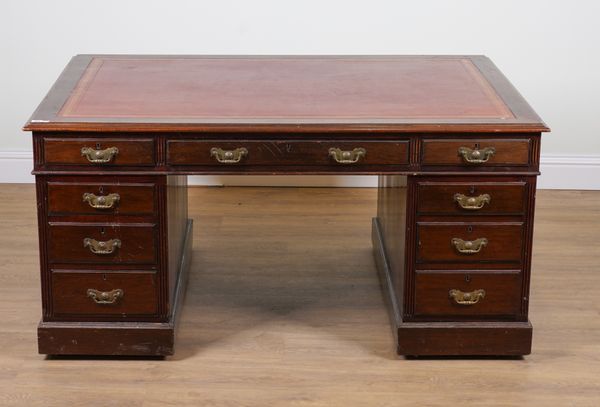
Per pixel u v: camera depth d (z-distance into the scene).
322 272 4.95
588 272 4.98
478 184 3.96
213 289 4.75
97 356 4.14
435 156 3.92
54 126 3.84
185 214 4.84
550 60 5.93
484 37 5.90
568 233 5.45
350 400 3.84
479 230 4.01
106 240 3.99
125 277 4.03
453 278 4.05
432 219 4.00
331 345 4.25
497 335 4.10
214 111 4.02
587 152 6.07
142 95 4.22
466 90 4.34
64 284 4.04
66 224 3.97
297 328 4.39
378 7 5.86
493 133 3.89
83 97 4.17
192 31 5.89
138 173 3.92
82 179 3.93
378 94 4.27
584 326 4.43
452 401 3.84
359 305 4.61
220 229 5.43
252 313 4.52
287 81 4.46
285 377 4.00
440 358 4.15
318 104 4.13
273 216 5.62
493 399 3.86
